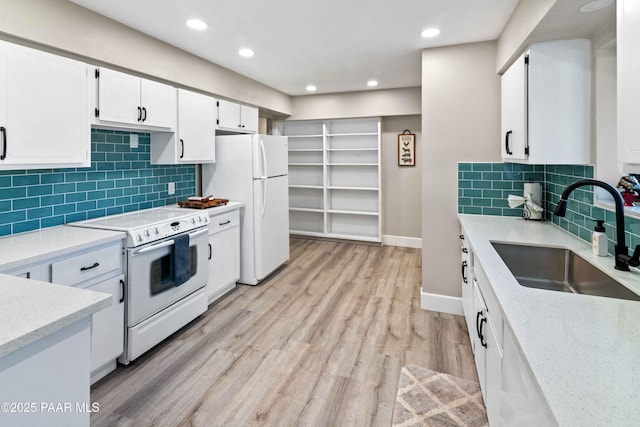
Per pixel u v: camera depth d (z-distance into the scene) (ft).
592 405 2.14
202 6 7.43
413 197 17.67
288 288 11.95
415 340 8.38
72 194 8.13
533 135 6.84
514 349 3.39
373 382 6.80
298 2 7.29
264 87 15.06
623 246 4.83
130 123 8.27
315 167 19.51
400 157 17.67
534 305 3.75
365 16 7.92
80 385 3.38
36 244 6.18
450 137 9.64
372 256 16.02
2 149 5.80
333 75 13.43
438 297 10.03
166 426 5.66
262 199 12.00
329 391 6.55
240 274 12.20
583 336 3.05
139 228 7.39
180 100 9.83
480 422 5.70
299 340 8.44
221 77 12.03
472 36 8.93
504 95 8.50
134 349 7.32
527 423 2.95
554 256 6.36
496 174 9.32
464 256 8.48
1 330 2.80
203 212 9.57
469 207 9.64
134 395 6.40
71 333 3.27
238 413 5.97
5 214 6.88
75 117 6.98
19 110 6.02
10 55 5.87
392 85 15.37
